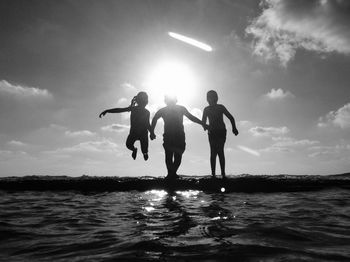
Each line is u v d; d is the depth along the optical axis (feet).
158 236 10.27
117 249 8.95
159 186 26.09
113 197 21.80
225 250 8.51
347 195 21.54
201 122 26.45
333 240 9.65
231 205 17.16
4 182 28.40
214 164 26.86
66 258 8.41
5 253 9.12
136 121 25.93
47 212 16.01
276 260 7.69
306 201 18.71
